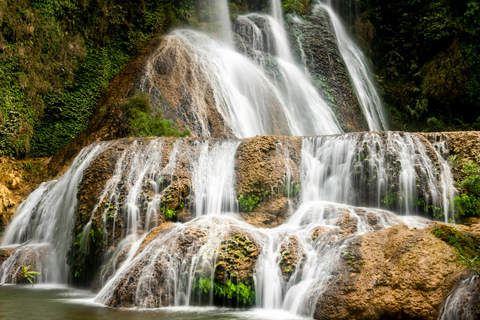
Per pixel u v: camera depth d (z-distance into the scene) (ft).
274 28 68.90
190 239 25.14
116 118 46.91
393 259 20.29
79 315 20.67
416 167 31.35
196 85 52.60
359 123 62.90
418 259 19.57
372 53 82.48
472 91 75.31
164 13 67.21
